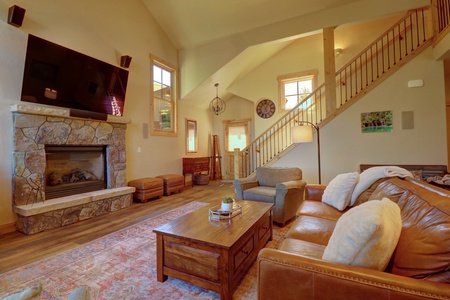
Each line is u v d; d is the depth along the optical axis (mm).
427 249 989
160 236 1891
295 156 4988
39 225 3014
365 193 2344
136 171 5027
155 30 5586
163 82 5980
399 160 4262
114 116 4316
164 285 1849
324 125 4770
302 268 1036
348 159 4609
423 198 1412
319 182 4512
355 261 1040
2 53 3039
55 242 2684
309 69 6484
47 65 3371
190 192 5652
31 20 3309
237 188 3781
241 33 5523
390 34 5633
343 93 6023
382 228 1009
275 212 3293
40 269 2090
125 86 4594
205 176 6867
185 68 6316
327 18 4684
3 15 3047
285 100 6848
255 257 2162
